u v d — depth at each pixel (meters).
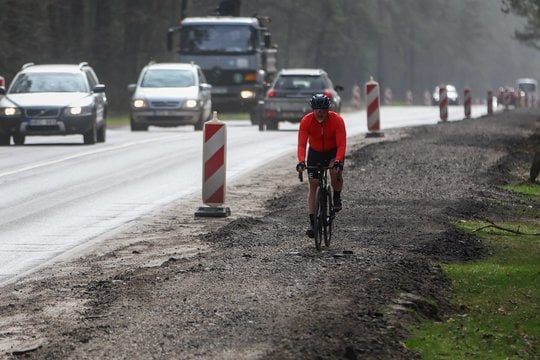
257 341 17.58
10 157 56.75
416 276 24.00
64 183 44.84
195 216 35.12
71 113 65.38
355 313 19.52
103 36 130.75
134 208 37.44
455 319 20.84
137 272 24.75
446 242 29.16
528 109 147.25
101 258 27.72
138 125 84.00
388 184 42.59
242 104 99.12
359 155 54.75
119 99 130.50
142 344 17.81
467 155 55.22
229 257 26.20
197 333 18.27
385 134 75.06
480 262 26.94
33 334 19.48
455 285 23.98
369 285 22.11
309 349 16.98
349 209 35.56
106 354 17.39
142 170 50.22
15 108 65.31
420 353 18.03
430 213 34.50
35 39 115.50
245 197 40.03
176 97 82.00
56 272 26.02
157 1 141.00
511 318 21.12
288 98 83.62
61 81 68.38
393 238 29.72
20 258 28.16
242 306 20.11
